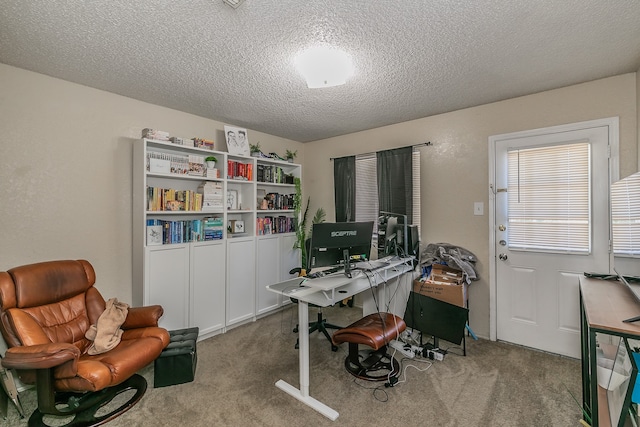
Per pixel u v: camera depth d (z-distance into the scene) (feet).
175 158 9.66
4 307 6.09
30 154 7.50
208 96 9.09
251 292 11.48
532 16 5.32
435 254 10.28
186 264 9.52
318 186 14.71
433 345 9.02
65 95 8.03
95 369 5.55
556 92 8.57
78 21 5.46
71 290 7.30
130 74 7.66
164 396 6.79
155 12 5.21
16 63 7.08
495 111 9.58
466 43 6.21
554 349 8.69
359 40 6.11
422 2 4.98
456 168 10.37
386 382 7.20
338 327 10.44
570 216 8.43
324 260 7.67
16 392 6.11
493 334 9.64
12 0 4.85
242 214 12.19
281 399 6.70
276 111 10.44
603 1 4.92
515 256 9.33
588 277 6.91
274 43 6.23
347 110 10.32
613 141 7.79
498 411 6.22
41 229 7.68
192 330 8.43
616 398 4.98
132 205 9.30
